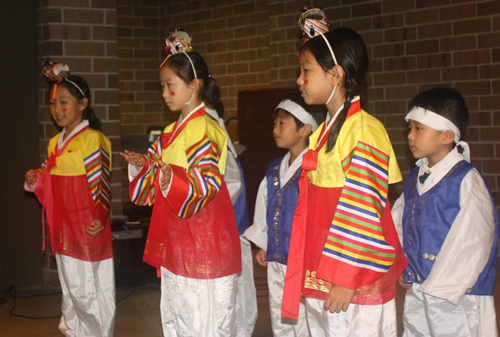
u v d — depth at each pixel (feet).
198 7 22.84
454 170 6.40
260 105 16.47
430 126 6.38
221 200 6.24
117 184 12.12
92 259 8.01
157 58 23.93
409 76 15.89
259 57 21.59
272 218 7.38
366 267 4.49
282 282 7.43
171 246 6.08
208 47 22.76
